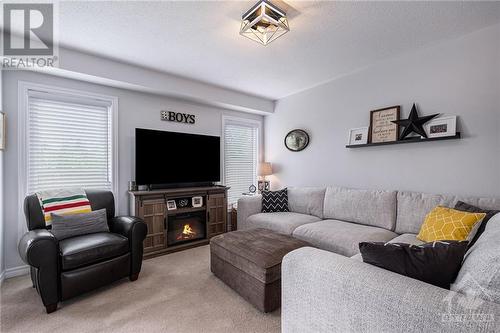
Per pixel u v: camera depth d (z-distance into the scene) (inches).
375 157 122.4
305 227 107.7
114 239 89.9
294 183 167.6
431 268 38.5
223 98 157.1
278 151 180.1
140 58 113.2
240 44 100.8
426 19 84.0
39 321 70.4
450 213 78.0
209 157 157.5
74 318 71.9
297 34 93.3
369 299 36.4
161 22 84.8
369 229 100.6
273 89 159.6
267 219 125.5
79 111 119.1
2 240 97.1
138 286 91.4
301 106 162.1
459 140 95.9
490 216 70.9
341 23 86.0
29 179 105.8
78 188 107.1
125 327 67.9
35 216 91.7
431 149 103.5
